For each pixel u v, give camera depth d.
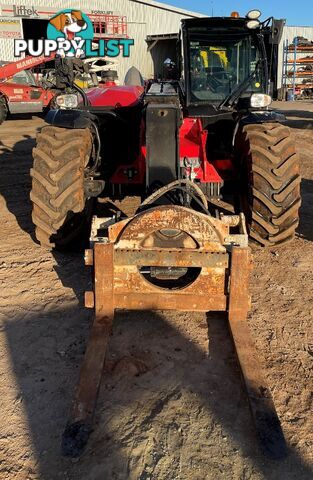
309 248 4.61
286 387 2.65
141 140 4.16
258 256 4.38
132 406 2.50
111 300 3.05
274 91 5.16
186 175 3.94
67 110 4.45
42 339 3.09
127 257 2.99
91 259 3.06
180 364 2.84
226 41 4.84
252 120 4.30
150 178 3.39
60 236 4.16
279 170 4.01
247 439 2.29
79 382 2.46
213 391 2.61
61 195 4.04
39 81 16.86
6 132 13.15
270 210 4.06
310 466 2.15
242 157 4.38
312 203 6.19
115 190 4.66
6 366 2.83
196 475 2.10
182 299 3.07
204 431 2.33
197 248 2.95
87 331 3.17
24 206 6.02
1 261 4.23
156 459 2.18
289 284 3.87
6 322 3.29
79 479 2.08
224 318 3.31
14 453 2.22
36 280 3.88
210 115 4.68
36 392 2.61
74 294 3.66
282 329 3.22
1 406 2.51
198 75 4.89
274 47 4.85
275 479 2.08
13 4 24.77
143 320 3.31
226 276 3.00
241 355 2.72
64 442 2.16
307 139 11.59
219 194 4.38
